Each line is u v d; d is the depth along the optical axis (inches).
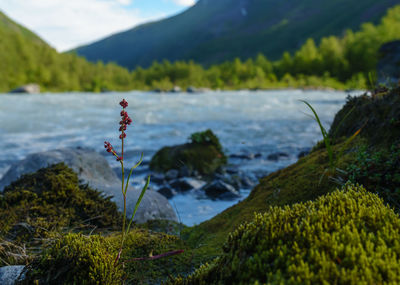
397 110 139.3
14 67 4640.8
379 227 58.1
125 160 384.8
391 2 7534.5
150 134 589.6
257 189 157.2
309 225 59.8
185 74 5413.4
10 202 135.9
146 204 162.6
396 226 58.4
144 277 92.5
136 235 119.0
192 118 823.1
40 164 189.5
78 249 81.1
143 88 5270.7
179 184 273.9
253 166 346.0
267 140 505.7
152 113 956.6
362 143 142.5
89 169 199.0
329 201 68.6
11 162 386.6
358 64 3132.4
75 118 852.6
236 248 62.7
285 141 493.0
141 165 358.3
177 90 3341.5
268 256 54.2
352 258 49.2
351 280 45.7
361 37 3284.9
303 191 130.0
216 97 1865.2
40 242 111.4
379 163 117.7
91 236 93.6
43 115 922.7
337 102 1188.5
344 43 3619.6
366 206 65.7
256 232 60.9
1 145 493.4
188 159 321.1
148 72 5782.5
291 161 364.8
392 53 1293.1
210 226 141.9
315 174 136.4
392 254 51.1
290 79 3782.0
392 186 109.6
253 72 4783.5
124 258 99.5
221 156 341.4
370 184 113.4
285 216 64.6
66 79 4766.2
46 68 4977.9
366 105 162.1
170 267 99.7
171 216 171.8
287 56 4313.5
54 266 78.3
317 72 3641.7
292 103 1221.7
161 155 336.2
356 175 118.5
